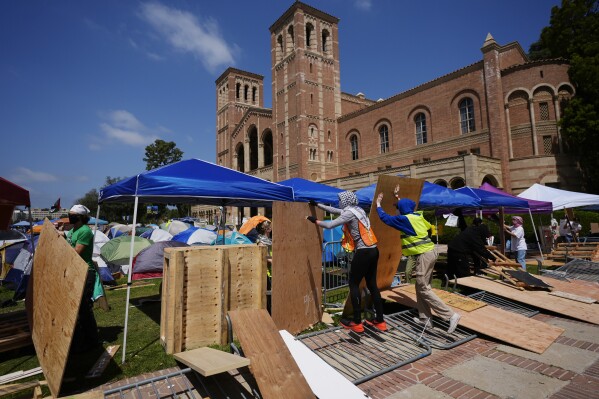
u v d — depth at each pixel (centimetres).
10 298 926
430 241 545
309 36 4112
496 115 2491
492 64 2533
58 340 383
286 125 4059
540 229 1559
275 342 378
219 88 5919
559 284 827
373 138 3609
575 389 366
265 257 570
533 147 2342
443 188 1121
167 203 865
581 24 2444
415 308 609
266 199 674
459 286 872
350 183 3127
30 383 355
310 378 372
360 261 500
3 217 716
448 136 2862
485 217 1916
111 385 401
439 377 400
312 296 592
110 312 746
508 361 441
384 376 404
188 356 392
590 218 1959
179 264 483
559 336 523
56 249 455
